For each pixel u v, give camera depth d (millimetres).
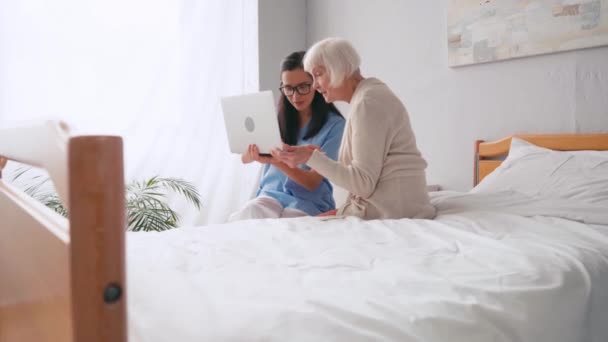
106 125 2510
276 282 762
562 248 991
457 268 863
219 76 2875
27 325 541
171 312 606
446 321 637
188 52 2752
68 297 386
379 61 2832
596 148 1864
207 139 2855
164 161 2717
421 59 2594
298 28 3256
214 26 2838
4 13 2236
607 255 1019
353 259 925
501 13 2186
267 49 3066
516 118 2199
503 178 1860
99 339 323
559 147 1980
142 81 2604
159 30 2645
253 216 1870
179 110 2744
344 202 1649
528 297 741
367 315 615
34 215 533
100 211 319
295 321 577
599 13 1883
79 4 2406
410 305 672
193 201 2713
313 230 1258
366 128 1469
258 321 574
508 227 1283
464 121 2412
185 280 744
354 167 1460
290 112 2107
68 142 320
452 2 2385
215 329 557
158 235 1178
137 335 554
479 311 680
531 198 1601
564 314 773
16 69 2271
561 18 1990
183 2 2715
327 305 634
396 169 1532
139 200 2377
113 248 325
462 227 1278
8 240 663
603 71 1908
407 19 2652
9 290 646
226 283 741
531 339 706
